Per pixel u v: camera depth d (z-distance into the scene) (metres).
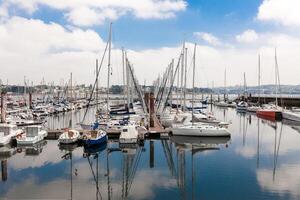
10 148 40.38
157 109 73.44
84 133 43.94
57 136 46.94
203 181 26.25
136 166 31.58
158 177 27.72
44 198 22.52
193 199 22.16
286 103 113.94
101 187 25.06
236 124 67.75
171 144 43.41
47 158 34.94
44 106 93.81
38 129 43.12
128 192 23.75
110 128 48.56
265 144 43.34
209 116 62.16
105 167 31.25
